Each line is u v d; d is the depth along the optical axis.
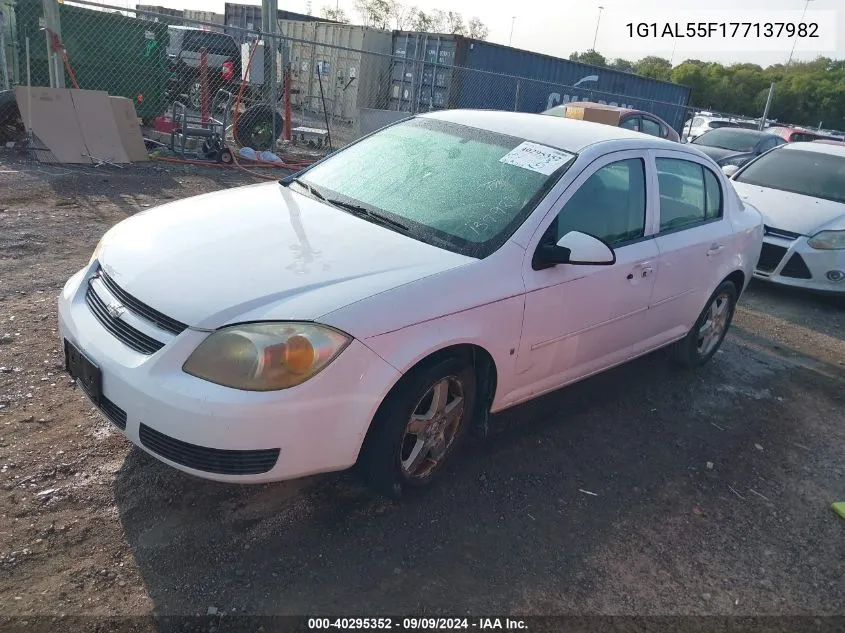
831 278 6.90
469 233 3.22
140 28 12.34
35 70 11.53
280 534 2.83
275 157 11.54
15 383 3.61
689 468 3.79
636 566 2.96
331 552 2.77
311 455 2.56
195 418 2.40
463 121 4.06
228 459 2.45
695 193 4.43
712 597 2.85
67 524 2.71
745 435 4.26
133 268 2.83
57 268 5.37
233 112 12.42
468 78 16.48
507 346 3.16
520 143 3.74
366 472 2.95
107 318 2.77
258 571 2.62
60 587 2.43
